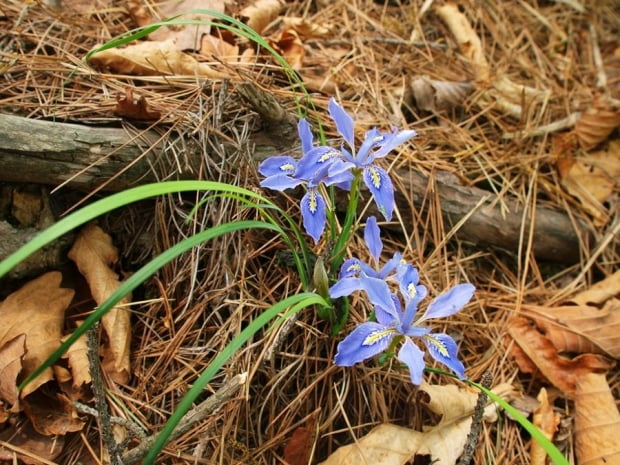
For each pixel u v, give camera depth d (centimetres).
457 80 35
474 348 27
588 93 37
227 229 18
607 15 42
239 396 22
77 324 24
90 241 25
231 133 26
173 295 25
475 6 40
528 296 30
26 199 24
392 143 21
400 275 21
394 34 37
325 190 25
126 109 25
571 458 25
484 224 30
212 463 21
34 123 23
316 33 34
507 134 33
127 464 20
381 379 24
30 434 22
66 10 30
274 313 18
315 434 22
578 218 32
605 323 28
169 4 31
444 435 23
